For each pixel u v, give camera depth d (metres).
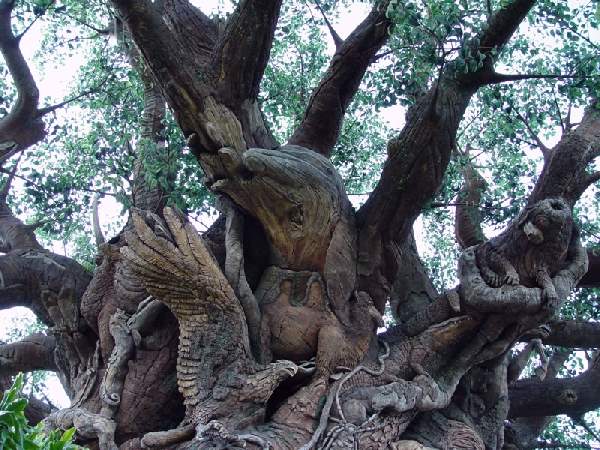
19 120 14.12
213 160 10.97
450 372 11.09
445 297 11.27
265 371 10.05
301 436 9.75
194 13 12.82
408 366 10.97
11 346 12.66
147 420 10.66
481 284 10.85
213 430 9.50
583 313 15.64
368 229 11.46
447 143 11.30
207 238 11.80
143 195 13.23
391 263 11.59
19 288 12.29
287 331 10.72
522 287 10.68
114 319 11.08
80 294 11.96
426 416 10.95
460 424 10.95
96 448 10.33
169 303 10.12
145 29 10.59
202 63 12.04
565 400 13.11
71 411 10.50
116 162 15.19
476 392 11.63
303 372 10.33
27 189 15.39
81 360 11.57
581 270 11.09
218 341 10.03
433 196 11.59
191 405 9.87
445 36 11.15
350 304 11.12
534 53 13.74
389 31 11.48
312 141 12.86
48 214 15.42
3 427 6.00
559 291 10.78
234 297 10.20
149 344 10.95
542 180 11.54
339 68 12.68
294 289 11.05
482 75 11.45
